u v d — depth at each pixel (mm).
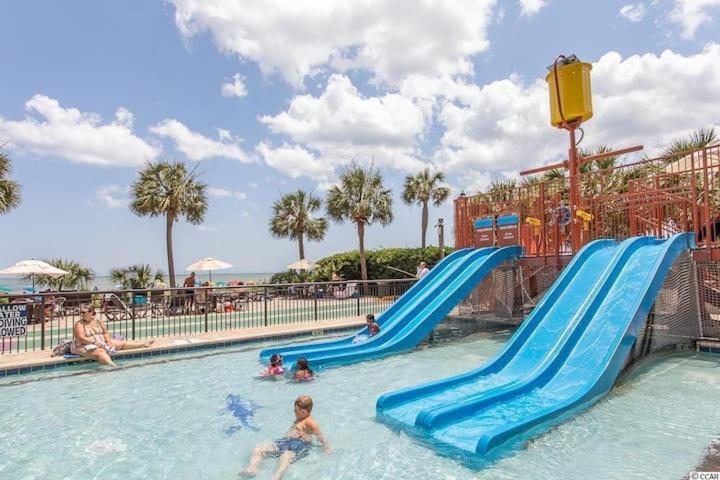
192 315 13828
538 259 12133
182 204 21422
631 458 4648
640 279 8242
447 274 12438
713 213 10055
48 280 20375
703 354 9164
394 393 6375
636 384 7211
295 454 4898
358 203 27422
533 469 4480
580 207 11633
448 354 10312
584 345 7305
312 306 14766
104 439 5438
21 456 4969
